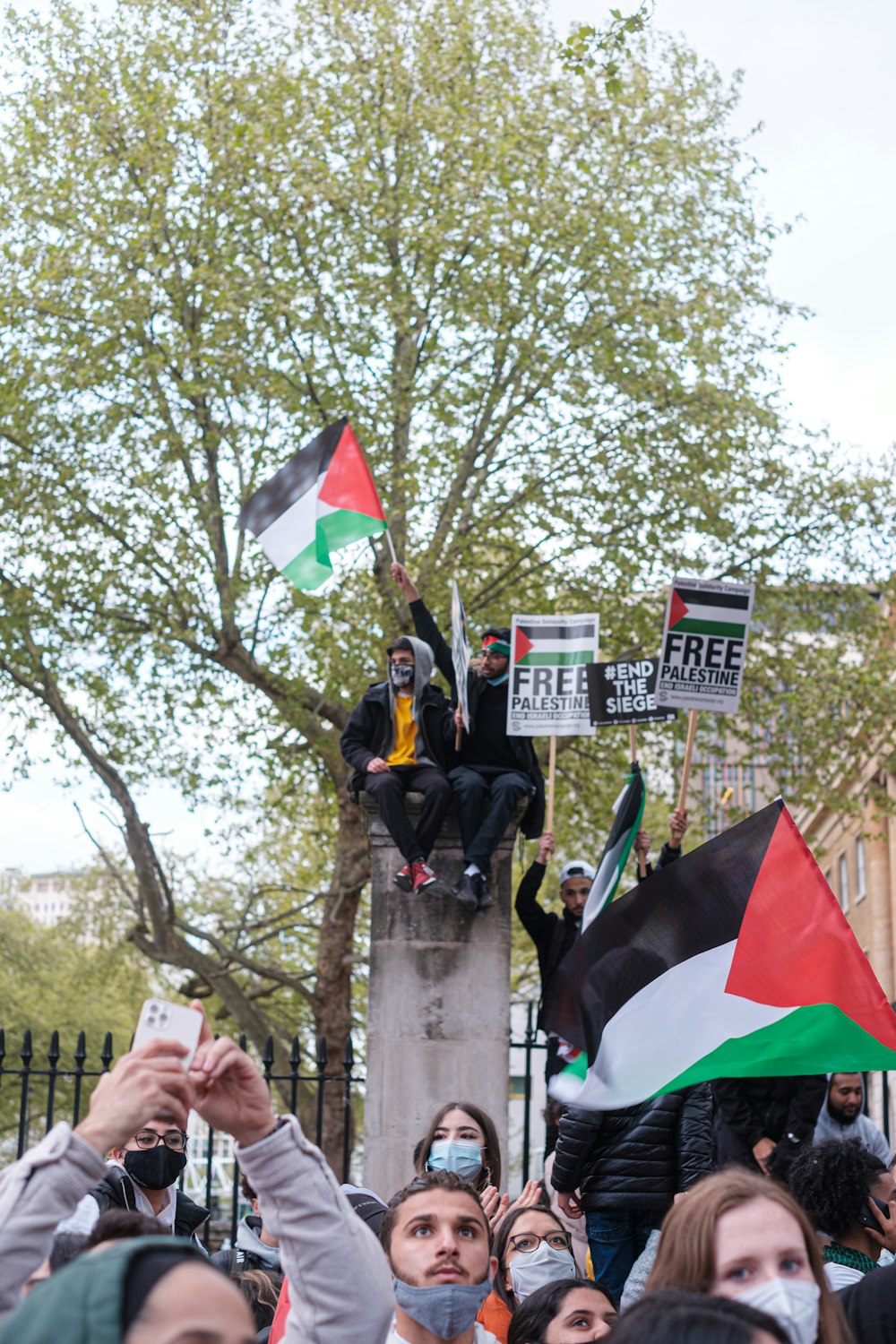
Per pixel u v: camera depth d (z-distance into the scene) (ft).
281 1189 8.55
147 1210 18.01
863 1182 17.21
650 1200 21.33
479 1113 20.22
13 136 62.44
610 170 62.08
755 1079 25.17
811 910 19.48
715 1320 6.70
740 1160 24.95
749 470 63.21
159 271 58.65
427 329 61.26
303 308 58.90
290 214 58.49
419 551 62.54
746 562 62.90
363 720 31.76
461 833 31.40
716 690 26.18
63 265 57.77
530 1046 30.91
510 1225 17.75
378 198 59.26
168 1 61.72
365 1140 31.12
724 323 61.16
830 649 65.26
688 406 61.11
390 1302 8.79
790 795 64.44
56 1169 7.36
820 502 62.80
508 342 59.98
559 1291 14.11
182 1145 18.07
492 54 62.75
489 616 62.69
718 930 19.84
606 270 60.64
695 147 62.95
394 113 59.00
